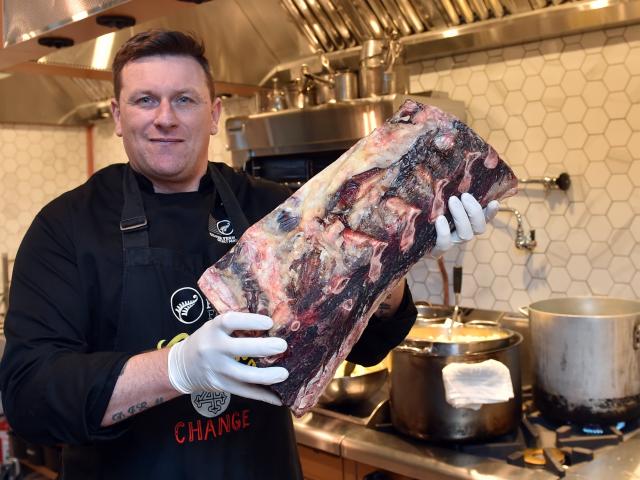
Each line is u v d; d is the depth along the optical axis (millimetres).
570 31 2037
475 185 988
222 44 2410
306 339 885
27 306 1127
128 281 1182
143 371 963
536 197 2189
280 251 898
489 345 1659
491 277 2309
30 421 1016
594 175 2064
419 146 942
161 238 1249
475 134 973
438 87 2389
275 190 1449
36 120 3500
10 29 1897
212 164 1419
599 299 1877
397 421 1710
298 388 894
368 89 2232
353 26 2369
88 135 3848
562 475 1445
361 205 920
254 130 2480
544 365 1728
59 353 1056
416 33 2309
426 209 951
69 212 1229
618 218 2027
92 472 1192
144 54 1159
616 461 1509
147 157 1201
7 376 1073
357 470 1745
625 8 1841
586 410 1654
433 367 1614
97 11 1601
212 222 1303
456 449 1625
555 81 2113
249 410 1244
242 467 1229
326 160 2387
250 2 2309
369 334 1339
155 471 1170
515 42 2170
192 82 1181
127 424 1021
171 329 1200
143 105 1174
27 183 3588
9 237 3523
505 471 1486
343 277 896
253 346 843
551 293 2178
